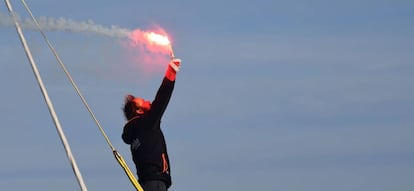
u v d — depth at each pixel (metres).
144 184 26.75
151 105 26.69
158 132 27.08
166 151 27.27
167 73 26.11
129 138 27.08
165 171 27.02
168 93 26.31
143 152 26.75
